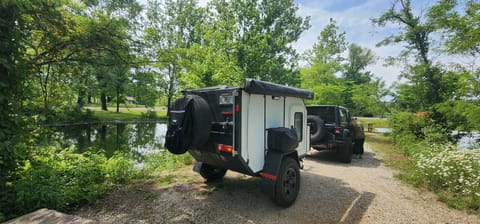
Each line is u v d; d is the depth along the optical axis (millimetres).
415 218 3152
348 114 7590
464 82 7305
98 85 16109
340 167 6094
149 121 25078
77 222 2246
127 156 7422
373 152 8578
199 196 3836
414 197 3932
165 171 5414
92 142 11531
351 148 6715
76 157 4750
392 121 11586
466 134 8766
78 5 3986
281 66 16125
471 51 7258
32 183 3004
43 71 4391
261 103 3420
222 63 12664
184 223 2926
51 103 4637
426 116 10148
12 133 2971
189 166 5957
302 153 4480
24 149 3119
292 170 3650
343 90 15492
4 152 2791
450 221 3066
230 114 3203
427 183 4445
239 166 3324
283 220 3049
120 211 3232
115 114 26938
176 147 3182
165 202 3566
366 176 5227
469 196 3674
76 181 3783
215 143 3371
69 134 13695
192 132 3160
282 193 3352
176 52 5863
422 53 10773
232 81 12539
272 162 3393
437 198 3855
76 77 5180
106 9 4387
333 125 6438
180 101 3330
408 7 10820
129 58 4934
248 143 3184
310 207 3488
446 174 4176
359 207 3504
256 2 15109
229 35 13781
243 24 14500
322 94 14539
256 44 13945
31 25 3418
